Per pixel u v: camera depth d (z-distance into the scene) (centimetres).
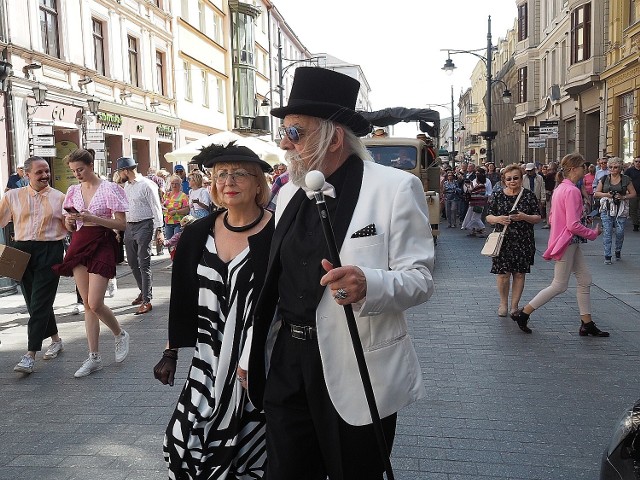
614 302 755
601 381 484
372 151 1231
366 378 192
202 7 3070
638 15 1958
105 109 1981
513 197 672
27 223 546
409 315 718
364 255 202
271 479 218
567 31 2825
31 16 1585
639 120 1948
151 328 692
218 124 3288
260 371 231
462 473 340
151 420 425
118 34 2102
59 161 1798
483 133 2352
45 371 541
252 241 267
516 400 446
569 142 2973
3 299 890
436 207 1239
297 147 219
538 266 1048
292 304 216
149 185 778
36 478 345
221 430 268
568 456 358
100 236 520
